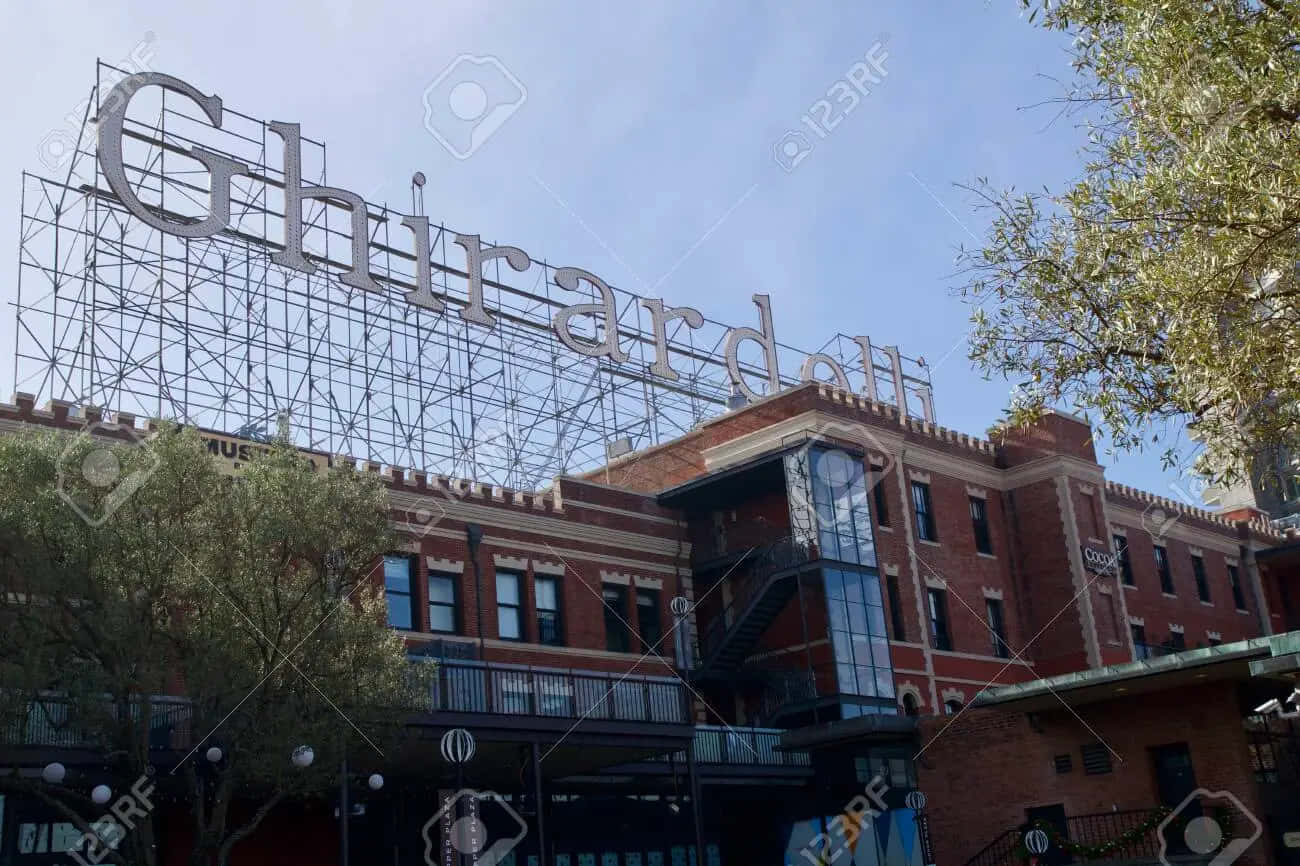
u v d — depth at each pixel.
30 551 19.45
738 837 38.44
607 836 34.47
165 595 21.06
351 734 21.84
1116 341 16.05
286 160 38.03
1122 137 16.00
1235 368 14.29
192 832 26.66
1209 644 54.75
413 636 33.62
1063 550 47.81
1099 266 15.75
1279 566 61.72
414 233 40.97
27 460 20.36
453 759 23.53
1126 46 15.35
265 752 20.66
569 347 43.81
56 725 19.89
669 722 29.41
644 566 41.06
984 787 33.44
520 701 27.05
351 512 22.56
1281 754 30.89
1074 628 46.88
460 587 35.47
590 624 38.56
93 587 19.78
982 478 48.66
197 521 21.50
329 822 29.25
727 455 43.44
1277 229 13.91
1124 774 30.92
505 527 37.28
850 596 39.50
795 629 39.91
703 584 42.62
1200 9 14.87
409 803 30.30
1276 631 60.22
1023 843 31.30
